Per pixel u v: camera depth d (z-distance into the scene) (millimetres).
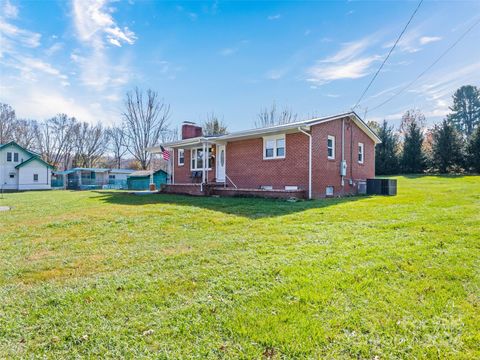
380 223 5945
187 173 18406
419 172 28047
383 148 29500
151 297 2859
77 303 2770
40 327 2373
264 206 9008
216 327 2318
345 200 10734
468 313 2443
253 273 3387
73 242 5070
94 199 12625
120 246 4766
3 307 2711
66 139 44375
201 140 15195
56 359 1989
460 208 7531
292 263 3672
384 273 3287
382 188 13508
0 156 29266
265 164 13750
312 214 7266
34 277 3461
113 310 2623
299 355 1978
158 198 12453
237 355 1989
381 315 2432
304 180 12180
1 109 39781
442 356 1939
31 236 5562
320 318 2404
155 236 5395
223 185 15078
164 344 2125
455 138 26625
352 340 2115
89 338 2207
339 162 13789
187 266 3713
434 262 3594
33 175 30594
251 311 2539
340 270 3393
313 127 12234
